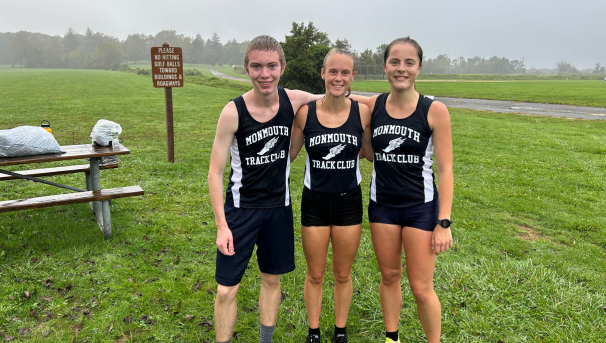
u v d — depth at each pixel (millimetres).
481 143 10961
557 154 9656
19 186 5953
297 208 5566
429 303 2436
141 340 2781
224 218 2328
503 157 9258
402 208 2357
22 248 3924
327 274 3719
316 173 2400
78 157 4055
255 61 2168
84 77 55031
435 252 2336
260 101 2285
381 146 2346
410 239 2369
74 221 4621
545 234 4977
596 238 4855
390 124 2314
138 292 3314
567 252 4391
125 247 4105
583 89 41094
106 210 4195
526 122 15797
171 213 5133
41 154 3988
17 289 3242
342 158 2348
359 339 2885
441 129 2244
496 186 6953
